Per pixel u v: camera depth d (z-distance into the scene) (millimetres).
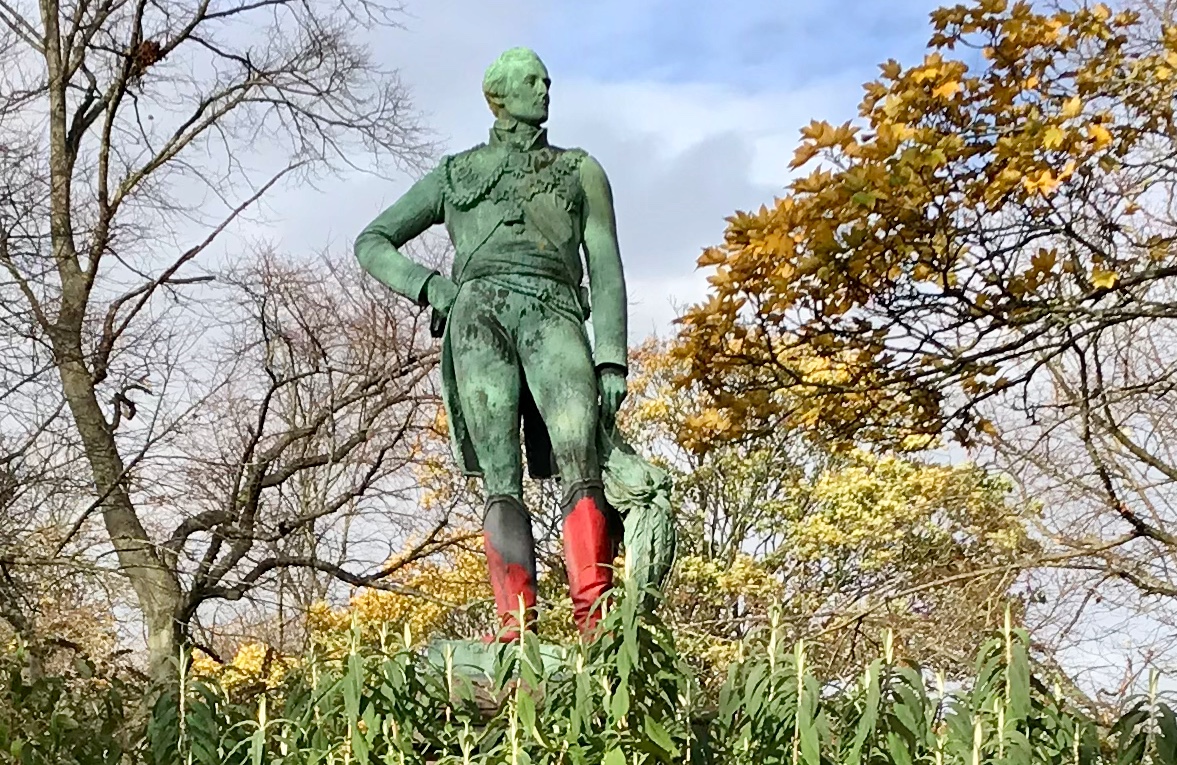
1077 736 5102
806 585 17922
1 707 5633
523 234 6332
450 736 4891
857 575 17469
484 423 6137
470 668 5582
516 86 6520
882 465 17047
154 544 12992
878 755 4902
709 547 19422
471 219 6434
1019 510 12602
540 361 6137
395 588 15406
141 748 5582
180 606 15273
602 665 4711
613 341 6227
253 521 16062
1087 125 7805
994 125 8016
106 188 16688
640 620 4762
